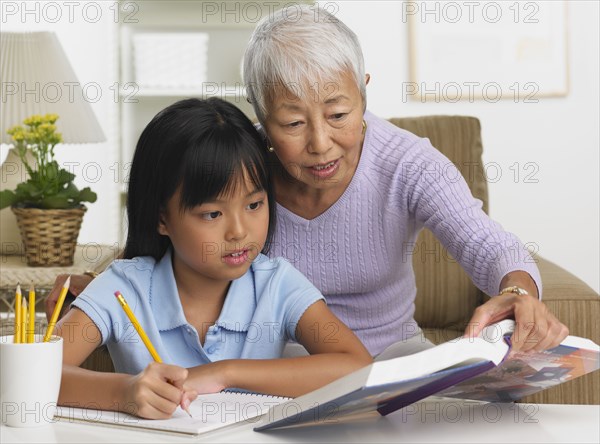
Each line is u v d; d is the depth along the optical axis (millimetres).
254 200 1503
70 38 4508
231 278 1522
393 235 1875
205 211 1480
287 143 1588
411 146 1836
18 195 2947
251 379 1426
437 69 4543
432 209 1784
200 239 1490
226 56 4574
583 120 4566
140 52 4312
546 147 4578
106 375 1321
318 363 1481
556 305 2170
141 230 1590
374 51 4535
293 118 1565
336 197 1827
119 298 1342
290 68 1532
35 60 3322
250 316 1605
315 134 1560
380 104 4562
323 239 1870
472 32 4531
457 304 2746
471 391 1300
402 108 4566
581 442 1148
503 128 4574
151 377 1245
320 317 1608
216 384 1411
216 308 1612
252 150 1500
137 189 1560
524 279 1560
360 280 1914
